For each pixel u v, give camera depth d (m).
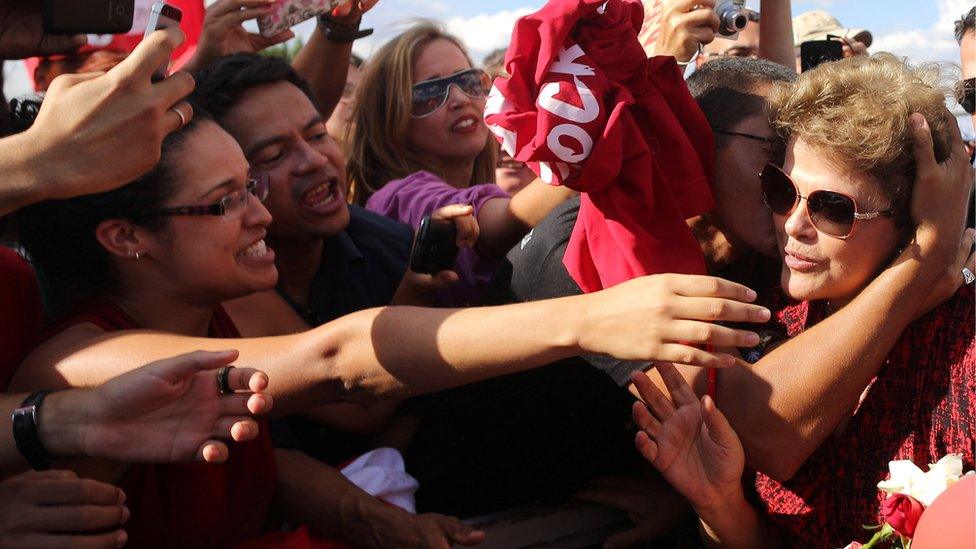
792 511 2.11
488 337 1.73
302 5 3.07
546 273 2.38
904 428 1.94
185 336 1.91
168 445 1.60
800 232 1.92
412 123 4.00
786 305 2.35
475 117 4.05
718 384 2.03
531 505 2.56
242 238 2.07
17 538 1.67
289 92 2.66
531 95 2.01
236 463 2.06
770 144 2.10
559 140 1.94
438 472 2.55
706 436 1.96
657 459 1.95
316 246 2.81
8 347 2.01
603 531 2.48
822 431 1.97
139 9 2.44
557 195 2.93
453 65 4.00
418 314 1.81
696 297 1.61
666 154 2.07
